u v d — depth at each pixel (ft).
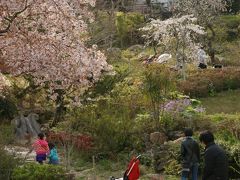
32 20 48.98
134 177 41.34
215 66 118.62
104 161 56.95
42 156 50.65
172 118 64.13
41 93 76.59
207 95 98.73
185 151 40.93
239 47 142.20
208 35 140.56
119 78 78.64
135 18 164.66
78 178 49.26
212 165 29.96
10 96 76.69
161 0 182.39
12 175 41.01
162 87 62.90
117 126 60.23
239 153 48.14
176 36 112.06
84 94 69.51
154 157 53.83
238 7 186.19
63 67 50.19
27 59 49.39
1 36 48.65
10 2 45.50
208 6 138.41
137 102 68.39
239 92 101.19
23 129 71.67
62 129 65.57
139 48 145.07
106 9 148.66
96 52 52.49
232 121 62.90
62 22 49.14
